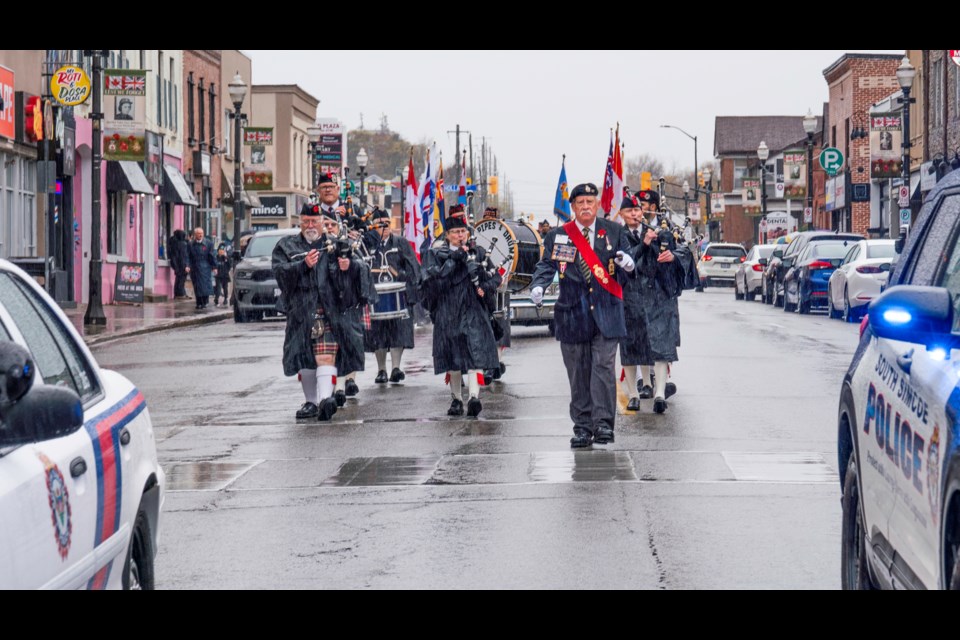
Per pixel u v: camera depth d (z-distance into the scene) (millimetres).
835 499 11328
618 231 14352
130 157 45406
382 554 9602
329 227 17125
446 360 16953
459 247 16875
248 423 17031
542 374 22391
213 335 34812
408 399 19156
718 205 104875
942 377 5465
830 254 42031
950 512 5055
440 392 19984
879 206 79688
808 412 17172
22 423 4602
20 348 4637
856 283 36375
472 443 14852
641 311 17109
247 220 72500
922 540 5566
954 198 6762
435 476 12773
